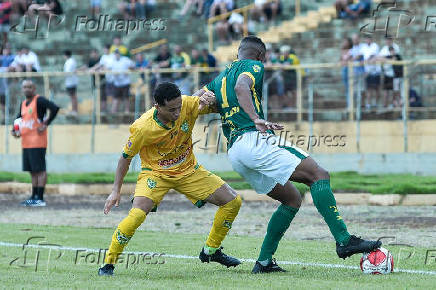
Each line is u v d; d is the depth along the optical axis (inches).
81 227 1669.5
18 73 2952.8
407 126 2647.6
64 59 3855.8
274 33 3590.1
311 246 1338.6
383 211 1877.5
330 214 1019.3
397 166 2625.5
